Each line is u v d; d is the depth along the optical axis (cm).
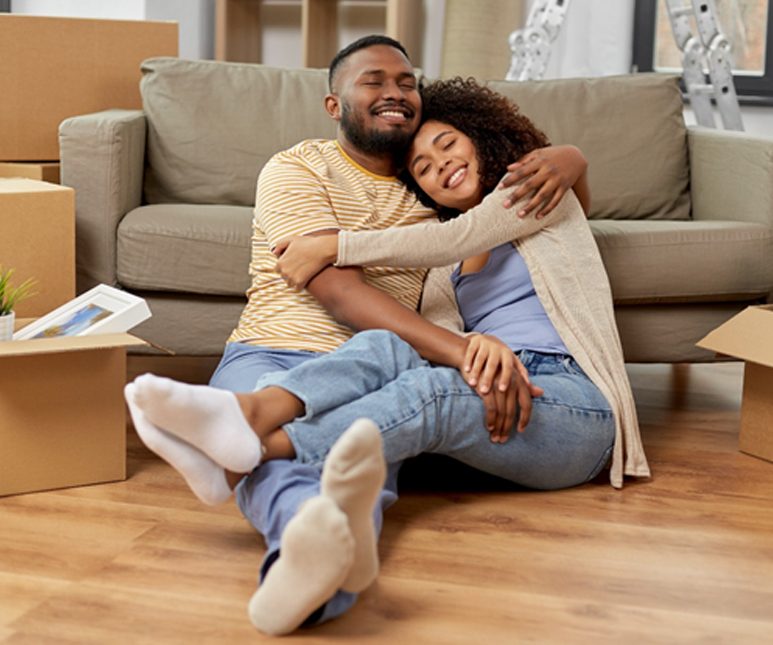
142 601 153
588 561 171
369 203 211
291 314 204
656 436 246
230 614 150
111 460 203
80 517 185
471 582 162
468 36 410
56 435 197
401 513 191
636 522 189
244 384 191
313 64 425
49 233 226
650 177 294
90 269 250
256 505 160
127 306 207
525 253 207
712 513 195
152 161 284
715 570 169
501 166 207
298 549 133
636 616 152
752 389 230
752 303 262
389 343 181
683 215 297
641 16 418
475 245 200
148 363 317
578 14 413
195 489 159
